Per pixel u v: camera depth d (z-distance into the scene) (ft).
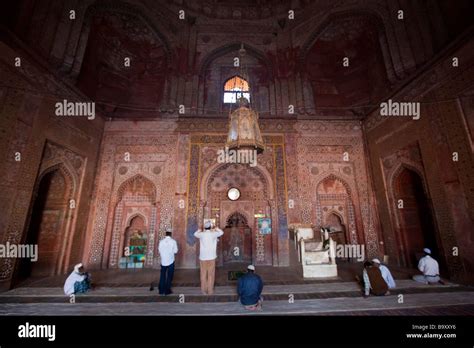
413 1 19.39
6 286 14.05
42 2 18.06
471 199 14.52
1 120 14.35
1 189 14.26
